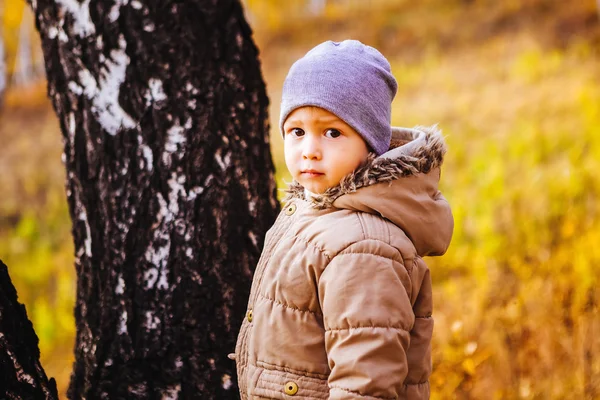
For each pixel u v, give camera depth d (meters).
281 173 7.52
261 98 2.01
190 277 1.86
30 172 10.84
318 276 1.47
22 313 1.64
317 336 1.49
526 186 5.77
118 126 1.83
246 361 1.60
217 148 1.88
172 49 1.83
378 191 1.49
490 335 3.09
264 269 1.62
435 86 12.30
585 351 2.77
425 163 1.54
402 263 1.46
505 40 14.52
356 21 19.91
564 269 3.56
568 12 14.60
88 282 1.90
